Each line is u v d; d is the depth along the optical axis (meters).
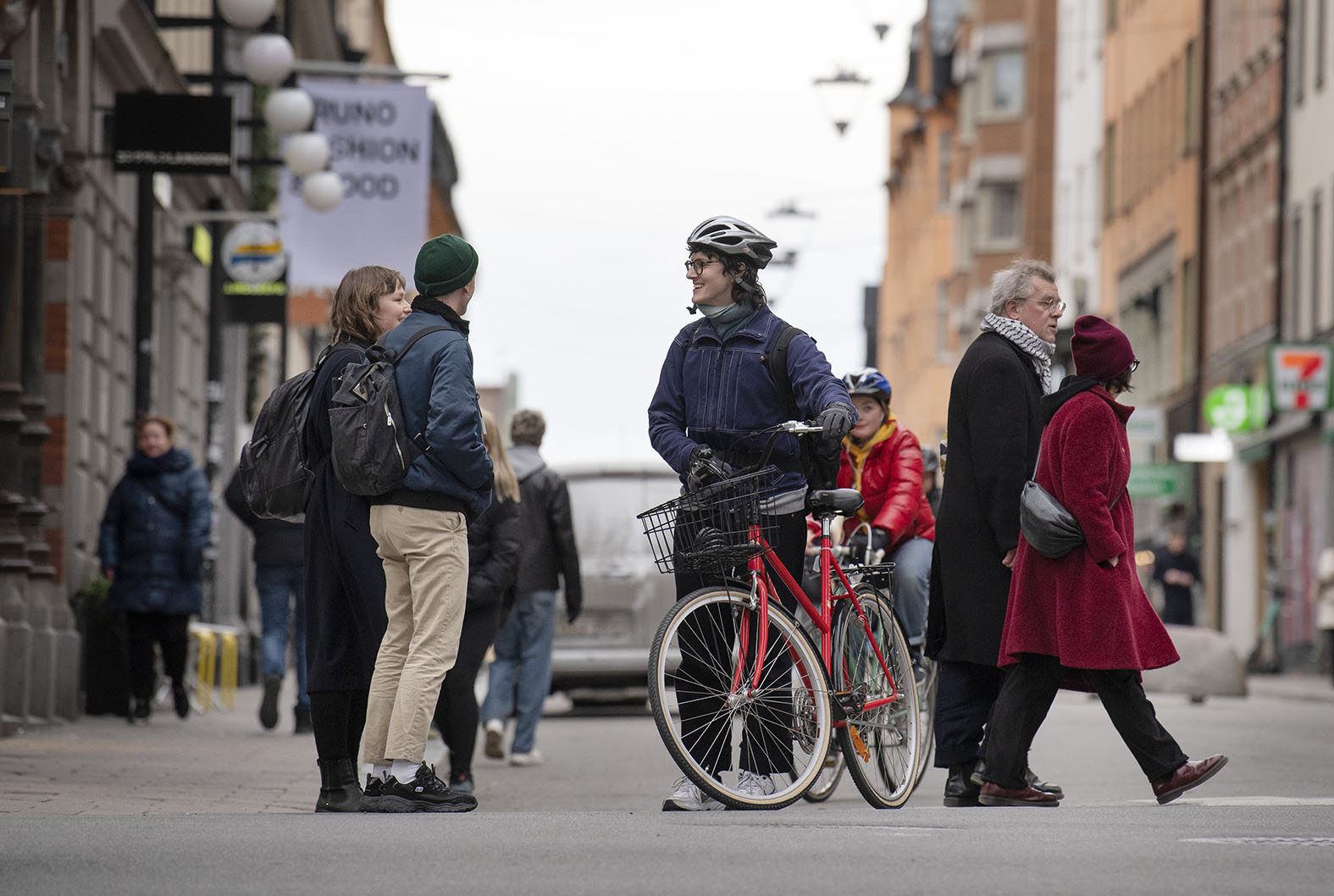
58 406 47.81
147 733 40.03
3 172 38.81
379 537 22.31
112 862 16.72
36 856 17.03
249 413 81.56
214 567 60.00
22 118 41.59
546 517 35.88
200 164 48.72
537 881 15.77
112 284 56.00
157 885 15.56
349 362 22.73
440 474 22.12
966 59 167.00
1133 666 22.86
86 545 51.16
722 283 22.73
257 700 57.38
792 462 22.53
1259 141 102.38
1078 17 147.38
